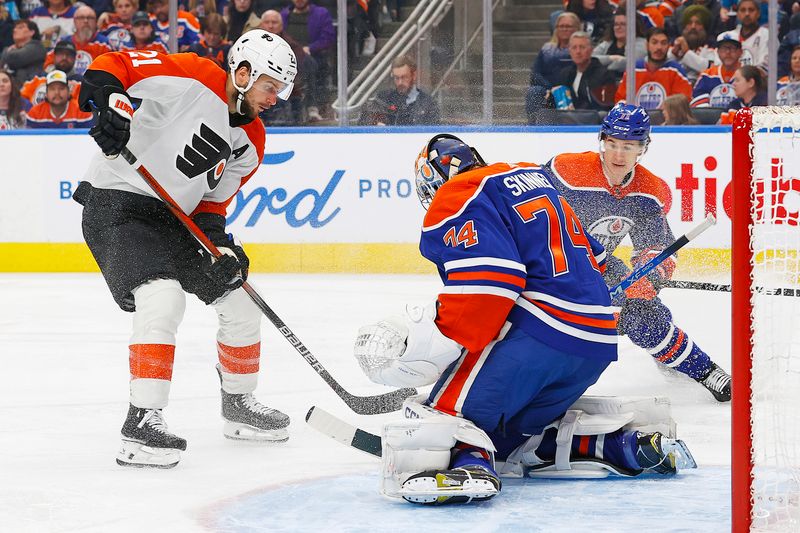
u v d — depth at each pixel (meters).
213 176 5.47
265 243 13.84
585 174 6.85
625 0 14.48
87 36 15.23
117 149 5.04
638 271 6.58
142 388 5.00
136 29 15.24
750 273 3.57
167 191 5.37
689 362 6.65
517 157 13.49
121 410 6.46
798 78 14.51
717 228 13.10
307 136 13.71
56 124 15.36
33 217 14.19
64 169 14.10
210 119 5.34
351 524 4.00
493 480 4.19
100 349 8.73
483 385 4.43
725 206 13.05
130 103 5.08
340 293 11.80
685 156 13.09
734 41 14.57
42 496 4.48
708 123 14.78
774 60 14.08
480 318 4.29
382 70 14.78
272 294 11.75
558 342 4.41
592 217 6.89
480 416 4.46
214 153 5.40
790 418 5.33
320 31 14.77
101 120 5.00
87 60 15.29
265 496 4.45
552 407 4.64
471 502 4.30
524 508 4.21
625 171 6.75
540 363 4.41
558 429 4.72
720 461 5.03
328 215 13.75
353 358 8.12
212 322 10.02
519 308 4.43
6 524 4.07
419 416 4.45
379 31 14.79
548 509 4.18
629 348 8.64
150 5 15.24
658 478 4.71
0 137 14.14
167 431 5.04
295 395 6.81
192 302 11.32
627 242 13.34
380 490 4.32
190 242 5.50
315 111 14.88
